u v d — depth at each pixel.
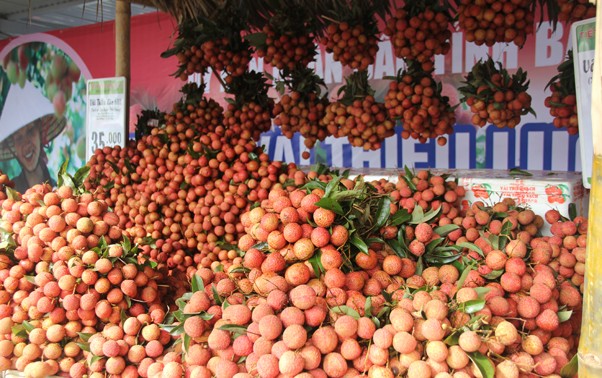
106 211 2.21
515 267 1.71
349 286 1.76
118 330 1.89
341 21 3.75
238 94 3.97
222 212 3.13
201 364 1.65
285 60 3.84
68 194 2.20
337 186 1.89
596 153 1.19
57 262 2.04
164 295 2.35
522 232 2.14
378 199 2.02
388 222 2.04
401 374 1.47
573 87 3.27
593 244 1.21
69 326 1.97
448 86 5.14
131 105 6.48
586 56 2.40
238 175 3.13
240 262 2.23
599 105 1.17
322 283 1.73
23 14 6.74
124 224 3.44
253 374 1.51
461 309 1.55
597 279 1.21
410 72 3.64
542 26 4.73
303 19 3.84
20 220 2.23
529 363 1.49
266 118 3.96
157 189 3.33
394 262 1.87
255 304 1.70
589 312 1.23
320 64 5.73
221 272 2.10
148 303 2.11
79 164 6.95
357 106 3.78
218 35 3.84
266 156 3.21
